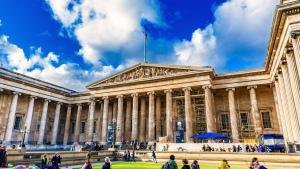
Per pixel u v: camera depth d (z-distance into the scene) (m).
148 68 60.31
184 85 54.34
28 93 61.31
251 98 52.25
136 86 60.03
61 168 28.67
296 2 29.94
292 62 32.91
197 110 56.91
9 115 56.28
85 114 74.81
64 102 72.19
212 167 30.75
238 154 32.47
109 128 55.34
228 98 56.03
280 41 36.38
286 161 28.61
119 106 60.59
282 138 41.62
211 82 54.31
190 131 50.53
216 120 57.56
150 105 56.59
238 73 54.16
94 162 39.84
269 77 51.81
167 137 50.97
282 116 45.06
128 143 58.16
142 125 60.03
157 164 35.56
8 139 54.84
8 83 56.50
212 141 48.38
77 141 67.88
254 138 53.22
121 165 33.75
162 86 56.81
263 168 15.70
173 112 58.81
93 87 65.75
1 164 21.08
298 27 29.72
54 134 67.12
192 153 36.12
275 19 32.84
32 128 64.31
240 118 56.38
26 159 30.12
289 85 36.38
